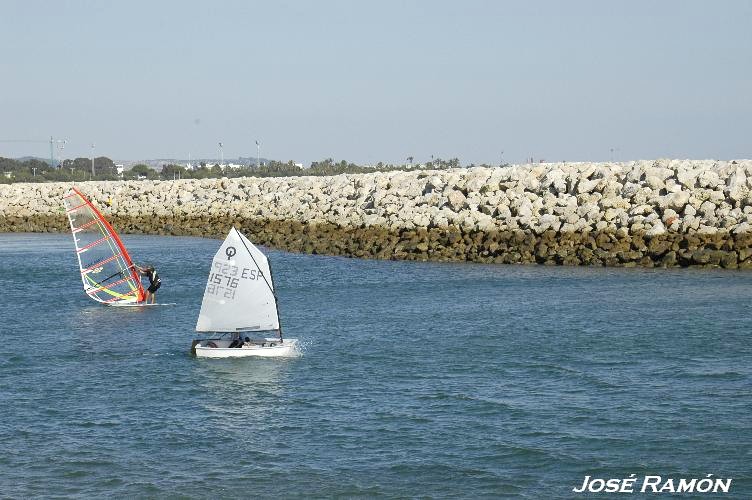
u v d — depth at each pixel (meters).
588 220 81.31
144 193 145.62
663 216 77.88
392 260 83.50
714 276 68.38
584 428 34.41
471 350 46.22
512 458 31.70
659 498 28.88
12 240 116.88
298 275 73.81
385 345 47.41
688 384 39.88
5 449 32.69
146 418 35.88
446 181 100.50
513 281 68.62
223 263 45.00
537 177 95.12
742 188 80.25
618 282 66.75
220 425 35.06
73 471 30.84
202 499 28.84
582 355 45.00
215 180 142.00
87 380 41.09
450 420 35.41
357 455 32.09
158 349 46.66
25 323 53.81
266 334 50.16
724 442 32.91
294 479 30.17
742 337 48.19
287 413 36.38
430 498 28.78
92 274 60.06
